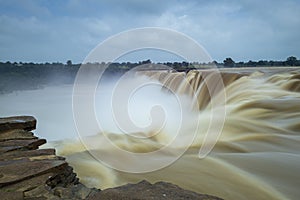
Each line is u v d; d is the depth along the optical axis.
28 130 5.66
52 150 4.59
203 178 5.66
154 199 2.80
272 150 7.05
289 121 8.66
